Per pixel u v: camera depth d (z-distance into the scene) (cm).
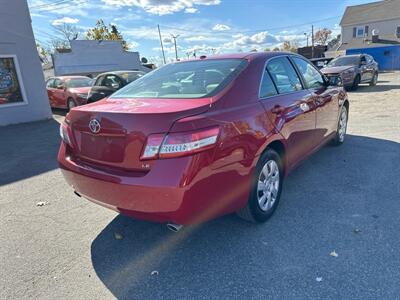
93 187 250
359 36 4153
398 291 208
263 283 224
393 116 766
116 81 966
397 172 407
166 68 348
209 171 222
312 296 209
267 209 306
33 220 339
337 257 246
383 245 258
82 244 288
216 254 261
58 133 847
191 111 224
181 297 216
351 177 400
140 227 314
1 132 897
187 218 221
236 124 247
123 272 246
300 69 392
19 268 256
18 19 1020
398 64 3316
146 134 218
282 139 311
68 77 1302
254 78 294
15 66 1032
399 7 3912
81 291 227
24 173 505
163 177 212
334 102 468
